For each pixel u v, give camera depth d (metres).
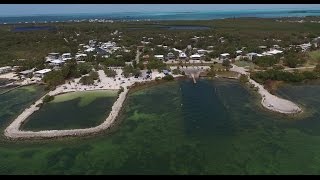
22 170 64.38
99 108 96.56
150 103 100.50
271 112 90.31
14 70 142.88
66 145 73.81
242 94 106.62
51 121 87.31
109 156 69.06
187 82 122.38
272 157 67.69
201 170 63.69
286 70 131.75
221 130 80.44
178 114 91.06
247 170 63.31
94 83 120.56
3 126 84.69
